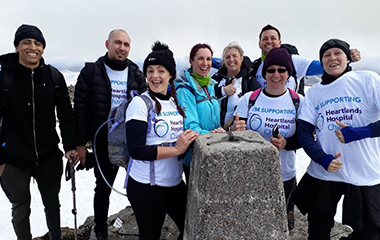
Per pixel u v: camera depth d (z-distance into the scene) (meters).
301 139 2.72
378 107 2.49
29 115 3.21
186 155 3.07
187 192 2.63
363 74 2.61
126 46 3.67
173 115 2.64
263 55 4.35
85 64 3.66
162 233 4.03
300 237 3.84
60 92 3.44
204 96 3.14
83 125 3.62
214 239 2.00
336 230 4.10
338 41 2.68
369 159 2.56
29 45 3.06
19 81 3.13
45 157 3.44
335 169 2.48
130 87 3.70
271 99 2.94
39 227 8.80
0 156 3.21
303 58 4.04
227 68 4.15
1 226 8.85
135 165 2.66
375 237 2.62
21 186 3.37
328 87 2.69
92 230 4.19
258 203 2.01
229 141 2.22
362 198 2.56
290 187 3.04
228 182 1.98
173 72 2.63
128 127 2.46
